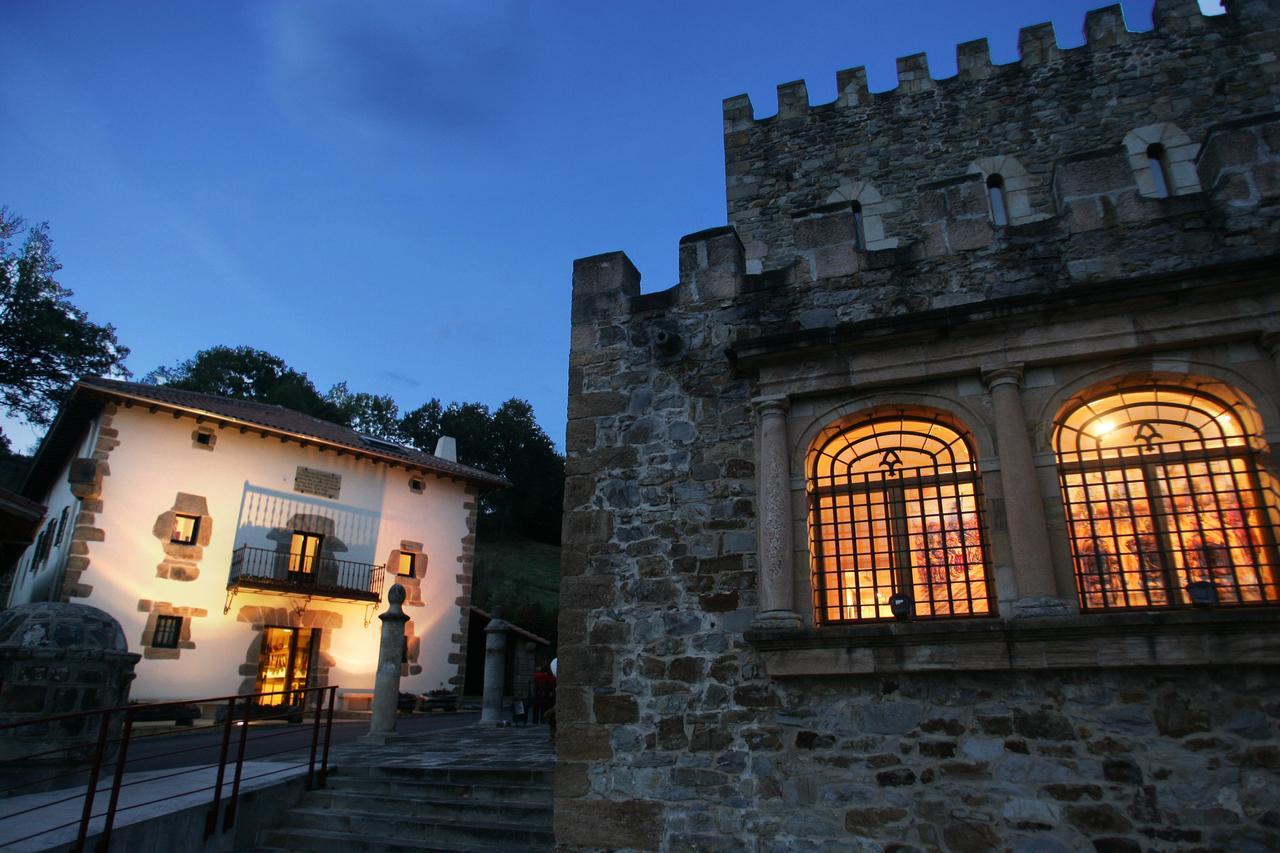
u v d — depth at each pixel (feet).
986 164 31.40
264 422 66.28
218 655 59.21
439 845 23.39
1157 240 21.15
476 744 37.91
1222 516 19.15
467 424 157.17
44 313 98.17
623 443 24.56
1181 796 17.03
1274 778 16.61
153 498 58.65
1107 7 32.42
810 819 19.24
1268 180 20.81
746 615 21.40
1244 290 19.56
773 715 20.33
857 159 33.24
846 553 21.67
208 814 23.53
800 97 35.19
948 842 18.11
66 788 26.11
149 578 57.21
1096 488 20.16
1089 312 20.65
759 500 22.06
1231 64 30.19
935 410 21.70
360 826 25.50
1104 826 17.28
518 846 23.09
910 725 19.20
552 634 102.83
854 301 23.48
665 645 21.95
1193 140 29.40
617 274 26.84
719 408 23.82
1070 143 30.78
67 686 27.20
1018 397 20.70
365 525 70.03
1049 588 18.88
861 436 22.70
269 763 31.81
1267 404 18.93
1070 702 18.28
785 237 32.63
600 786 21.29
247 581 59.77
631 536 23.40
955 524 20.98
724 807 20.01
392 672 41.39
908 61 34.27
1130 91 30.89
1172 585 18.97
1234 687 17.40
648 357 25.32
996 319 21.07
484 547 135.54
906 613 20.11
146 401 58.23
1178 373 19.81
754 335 24.22
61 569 55.72
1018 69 32.68
